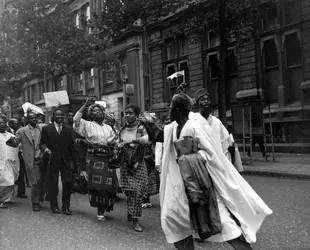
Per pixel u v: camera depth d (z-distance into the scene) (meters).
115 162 5.54
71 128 7.10
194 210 3.40
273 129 15.79
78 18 30.97
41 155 7.20
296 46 15.47
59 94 9.66
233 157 4.90
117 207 7.24
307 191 7.54
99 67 20.61
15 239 5.11
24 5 18.58
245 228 3.38
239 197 3.48
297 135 14.97
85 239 5.03
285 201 6.74
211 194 3.36
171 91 22.34
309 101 14.65
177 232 3.47
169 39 22.08
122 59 26.88
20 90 27.61
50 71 19.67
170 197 3.46
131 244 4.73
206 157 3.48
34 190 7.18
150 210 6.83
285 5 15.66
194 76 20.05
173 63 21.91
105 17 13.84
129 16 13.42
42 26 18.64
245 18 13.33
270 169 10.54
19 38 19.22
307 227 5.01
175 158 3.64
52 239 5.07
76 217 6.44
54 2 19.12
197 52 19.80
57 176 6.86
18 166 8.02
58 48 19.00
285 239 4.58
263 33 16.30
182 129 3.56
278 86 15.95
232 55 18.03
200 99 4.55
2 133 7.93
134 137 5.65
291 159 12.77
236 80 17.94
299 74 15.41
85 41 19.30
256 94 16.45
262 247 4.33
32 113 7.66
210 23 13.55
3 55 19.67
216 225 3.28
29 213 6.91
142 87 24.19
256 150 16.09
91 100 6.20
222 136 4.74
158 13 13.50
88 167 6.11
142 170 5.57
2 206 7.51
